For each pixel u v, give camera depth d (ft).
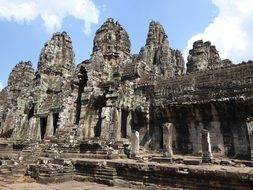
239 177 33.42
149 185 41.47
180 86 80.28
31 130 120.06
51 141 83.10
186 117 76.38
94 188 41.32
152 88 87.04
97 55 111.75
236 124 66.18
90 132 97.86
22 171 49.14
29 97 133.90
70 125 104.22
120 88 85.97
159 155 66.64
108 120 82.38
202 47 168.25
